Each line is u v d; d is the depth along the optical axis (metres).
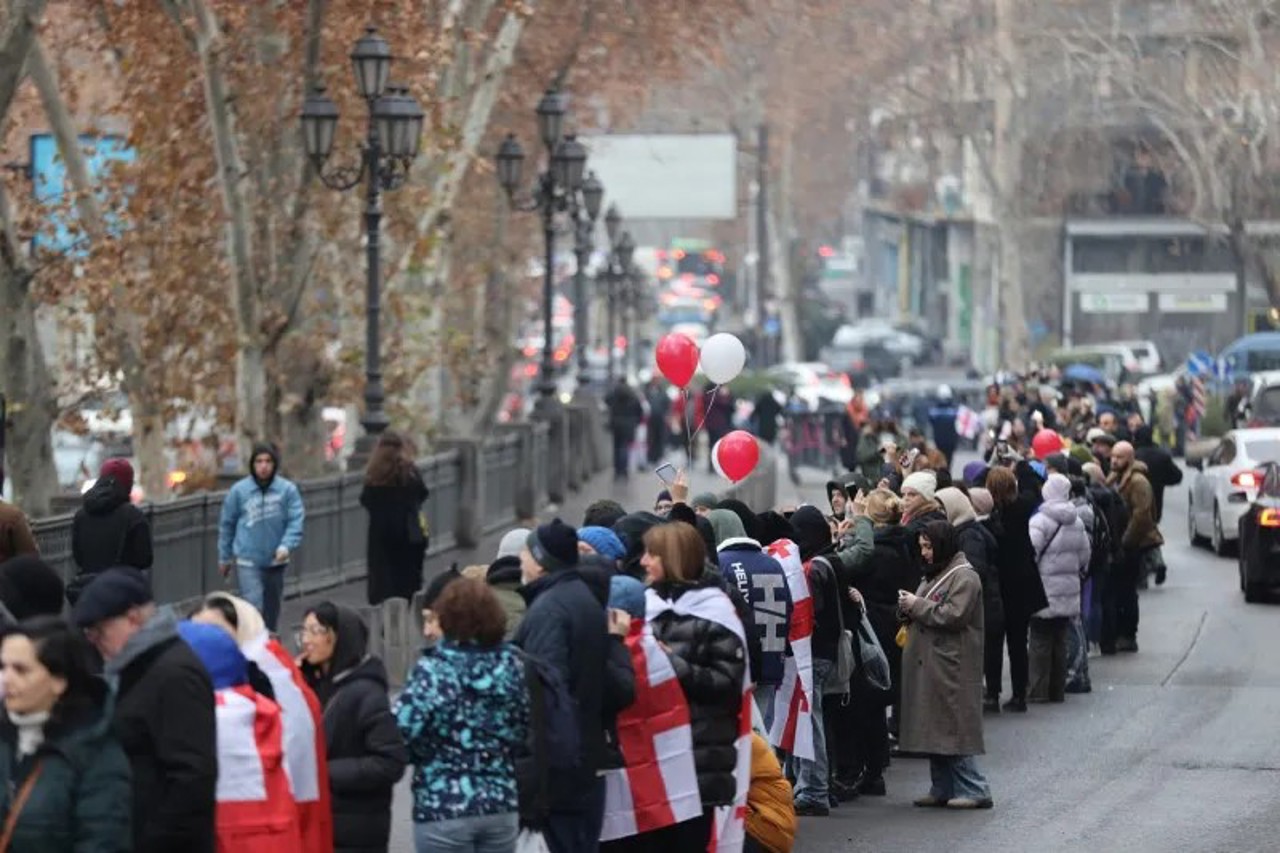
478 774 25.64
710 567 31.08
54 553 52.16
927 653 39.09
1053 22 183.62
